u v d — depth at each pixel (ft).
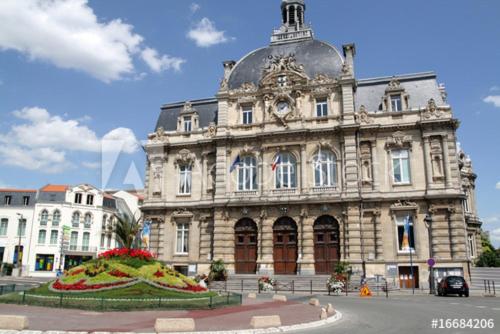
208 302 70.69
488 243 233.35
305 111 145.59
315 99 145.89
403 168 134.82
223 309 69.82
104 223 261.85
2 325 47.29
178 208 154.10
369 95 145.69
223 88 155.33
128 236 93.56
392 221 131.23
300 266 133.39
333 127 139.03
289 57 150.71
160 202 156.04
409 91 142.51
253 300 87.86
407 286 125.90
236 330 49.26
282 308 72.38
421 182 131.54
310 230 135.44
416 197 129.90
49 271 238.89
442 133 131.75
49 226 243.81
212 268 137.08
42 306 67.72
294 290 119.55
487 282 128.26
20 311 61.62
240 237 144.15
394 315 67.62
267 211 140.77
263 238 139.23
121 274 78.48
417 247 127.75
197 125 161.58
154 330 47.52
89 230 254.68
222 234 143.95
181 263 149.89
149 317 58.29
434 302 89.97
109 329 47.62
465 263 122.42
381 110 141.79
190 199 154.71
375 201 132.36
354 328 54.49
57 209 247.29
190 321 48.70
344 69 142.41
